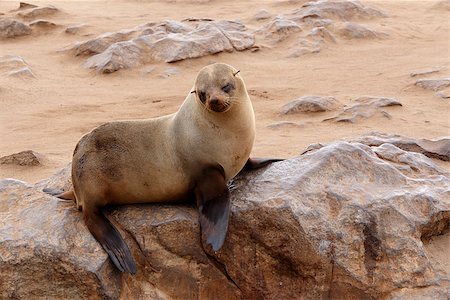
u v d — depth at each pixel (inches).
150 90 948.6
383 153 502.0
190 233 430.9
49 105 902.4
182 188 434.6
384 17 1275.8
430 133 731.4
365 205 429.4
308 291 428.1
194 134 422.0
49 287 427.2
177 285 437.4
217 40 1074.1
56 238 429.1
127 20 1331.2
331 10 1226.0
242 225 426.6
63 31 1245.7
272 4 1396.4
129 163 435.8
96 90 960.9
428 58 1045.2
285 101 874.8
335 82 951.6
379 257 425.4
